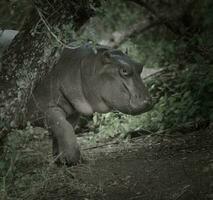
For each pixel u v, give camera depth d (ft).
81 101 38.40
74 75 38.27
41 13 32.27
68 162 37.11
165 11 60.70
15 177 33.94
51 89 38.96
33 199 31.68
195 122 42.24
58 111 38.73
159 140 41.50
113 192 31.35
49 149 41.47
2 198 30.99
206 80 42.73
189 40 54.80
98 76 36.68
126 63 35.65
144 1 60.64
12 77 33.96
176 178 31.60
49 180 33.71
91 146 44.01
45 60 34.32
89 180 33.96
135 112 35.73
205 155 34.78
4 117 33.94
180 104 44.24
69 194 32.09
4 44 40.04
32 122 39.63
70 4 34.19
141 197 29.86
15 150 34.14
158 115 45.03
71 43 36.19
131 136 44.86
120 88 35.83
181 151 37.14
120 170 34.99
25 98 34.50
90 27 34.45
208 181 30.17
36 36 33.94
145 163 35.73
